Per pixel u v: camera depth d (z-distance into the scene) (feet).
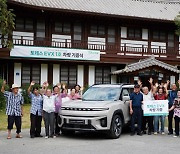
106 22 102.47
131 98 42.50
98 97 43.55
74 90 46.44
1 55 83.35
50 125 40.16
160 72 98.48
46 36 94.79
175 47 112.98
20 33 91.71
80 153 30.55
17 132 39.73
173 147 34.37
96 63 99.40
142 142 37.27
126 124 42.83
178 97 42.32
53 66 94.84
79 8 96.48
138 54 104.22
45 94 40.52
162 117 44.27
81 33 99.30
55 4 94.63
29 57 86.53
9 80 89.15
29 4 85.81
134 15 102.12
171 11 118.11
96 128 38.09
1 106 70.59
